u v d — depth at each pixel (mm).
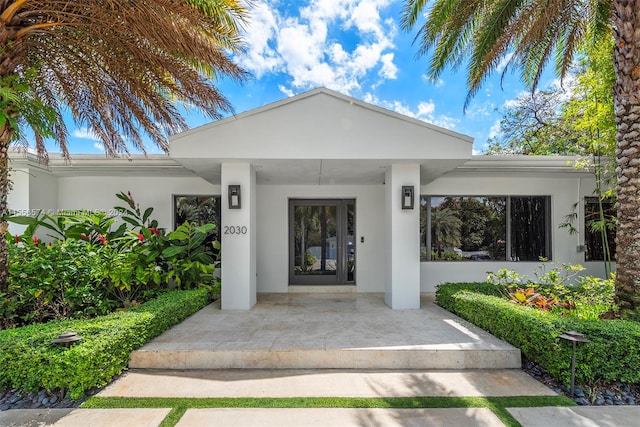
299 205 9664
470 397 3664
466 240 9641
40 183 8820
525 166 8391
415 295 6969
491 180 9547
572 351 3764
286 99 6191
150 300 6215
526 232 9664
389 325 5699
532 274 9430
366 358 4477
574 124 7574
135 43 5125
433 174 7926
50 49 5445
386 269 7402
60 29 5062
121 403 3539
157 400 3607
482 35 6109
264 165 6863
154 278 6668
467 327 5559
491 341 4809
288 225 9523
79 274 5672
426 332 5277
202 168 7219
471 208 9680
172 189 9625
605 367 3732
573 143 15250
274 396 3703
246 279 6934
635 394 3678
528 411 3363
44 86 6219
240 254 6910
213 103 6227
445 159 6301
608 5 5641
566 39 6543
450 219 9641
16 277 5359
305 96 6199
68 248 5801
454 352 4461
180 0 4695
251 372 4363
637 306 4551
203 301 7141
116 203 9516
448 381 4070
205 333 5258
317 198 9609
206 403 3543
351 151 6199
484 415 3299
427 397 3668
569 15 5922
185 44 4953
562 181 9547
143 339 4707
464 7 6066
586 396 3658
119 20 4680
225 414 3324
